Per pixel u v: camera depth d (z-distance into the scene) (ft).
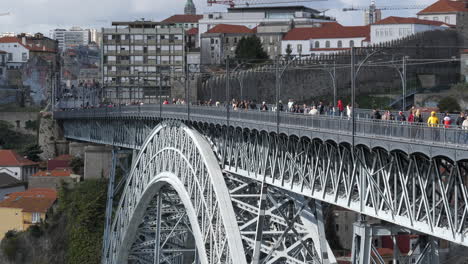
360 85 407.85
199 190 293.23
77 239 482.28
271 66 425.69
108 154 540.93
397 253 188.14
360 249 188.85
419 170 172.96
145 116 397.80
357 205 195.31
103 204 496.64
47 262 492.95
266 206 261.03
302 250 243.40
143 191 372.79
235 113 273.95
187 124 325.01
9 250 503.61
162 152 349.82
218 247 274.57
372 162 190.90
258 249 249.75
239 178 283.38
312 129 213.46
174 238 413.39
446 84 443.32
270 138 244.83
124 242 403.13
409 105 422.82
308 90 402.93
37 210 527.40
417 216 172.65
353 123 192.85
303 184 224.53
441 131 163.84
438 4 655.76
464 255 292.20
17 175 636.89
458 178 161.79
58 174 586.45
